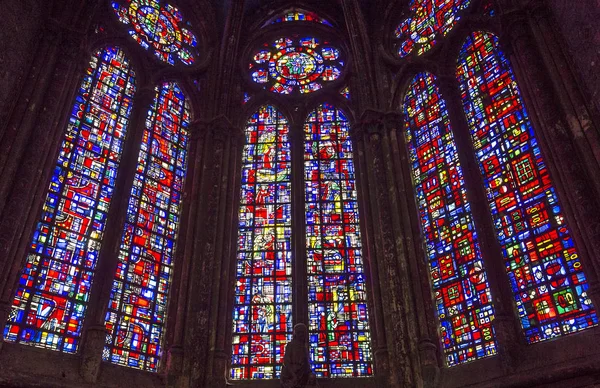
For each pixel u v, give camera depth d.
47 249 11.68
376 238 13.77
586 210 10.19
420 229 13.78
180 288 13.09
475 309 12.11
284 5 19.02
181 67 16.47
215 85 16.47
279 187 15.48
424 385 11.55
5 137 11.24
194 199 14.40
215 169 14.78
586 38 10.62
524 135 12.76
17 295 10.90
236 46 17.17
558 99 11.50
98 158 13.48
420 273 13.08
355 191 15.35
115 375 11.40
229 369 12.60
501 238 12.27
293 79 17.77
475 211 12.68
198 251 13.41
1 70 11.35
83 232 12.41
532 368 10.48
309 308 13.55
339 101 16.94
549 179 11.88
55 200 12.21
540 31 12.09
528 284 11.47
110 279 12.10
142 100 15.00
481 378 11.11
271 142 16.36
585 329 10.30
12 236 10.63
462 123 14.12
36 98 12.05
